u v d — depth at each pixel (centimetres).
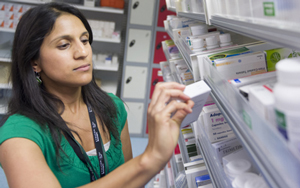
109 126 119
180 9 189
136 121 424
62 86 105
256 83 75
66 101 109
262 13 59
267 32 53
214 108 117
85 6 370
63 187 103
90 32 121
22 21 98
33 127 91
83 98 118
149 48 395
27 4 400
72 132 106
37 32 93
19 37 98
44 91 104
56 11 97
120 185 69
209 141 115
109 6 378
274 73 83
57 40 94
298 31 42
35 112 96
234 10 78
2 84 360
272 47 115
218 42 136
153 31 388
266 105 54
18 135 85
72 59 96
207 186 122
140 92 413
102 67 381
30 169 76
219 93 88
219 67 95
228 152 107
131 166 69
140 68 403
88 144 112
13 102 101
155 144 66
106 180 70
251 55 95
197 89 77
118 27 422
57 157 97
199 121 128
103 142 117
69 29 95
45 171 78
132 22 383
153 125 67
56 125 98
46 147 94
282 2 49
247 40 149
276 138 45
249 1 65
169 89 71
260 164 52
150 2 376
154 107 68
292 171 41
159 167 67
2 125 92
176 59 207
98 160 111
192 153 160
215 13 102
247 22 64
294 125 43
